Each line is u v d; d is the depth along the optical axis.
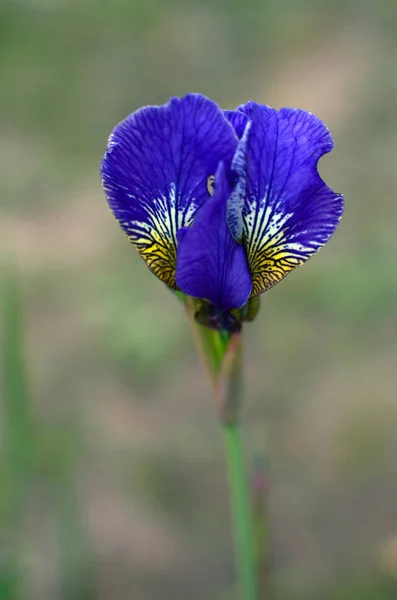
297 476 0.87
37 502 0.70
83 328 1.14
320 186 0.49
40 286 1.25
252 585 0.55
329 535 0.79
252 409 0.97
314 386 0.99
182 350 1.09
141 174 0.49
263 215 0.50
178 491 0.87
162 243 0.50
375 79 1.71
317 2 2.14
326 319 1.11
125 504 0.85
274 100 1.78
